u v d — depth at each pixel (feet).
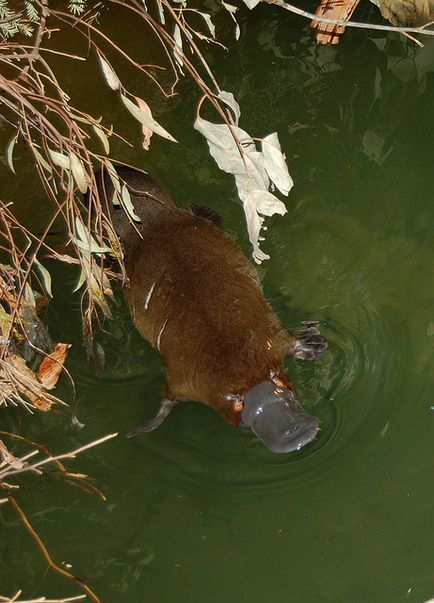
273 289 3.93
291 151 4.52
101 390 3.73
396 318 3.78
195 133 4.67
